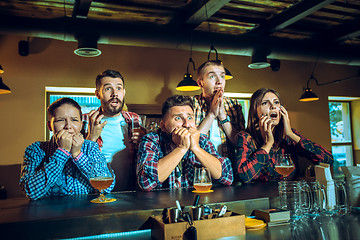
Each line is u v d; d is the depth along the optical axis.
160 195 1.49
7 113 3.93
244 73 5.03
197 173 1.58
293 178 2.03
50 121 1.73
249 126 2.29
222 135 2.49
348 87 5.80
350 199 1.41
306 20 4.18
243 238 1.10
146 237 1.13
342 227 1.18
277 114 2.18
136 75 4.44
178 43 3.64
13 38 4.02
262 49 3.95
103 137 2.30
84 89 4.28
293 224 1.26
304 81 5.45
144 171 1.64
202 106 2.59
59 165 1.52
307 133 5.35
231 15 3.93
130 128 2.40
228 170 1.81
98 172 1.31
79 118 1.75
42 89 4.05
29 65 4.03
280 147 2.30
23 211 1.16
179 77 4.64
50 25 3.15
